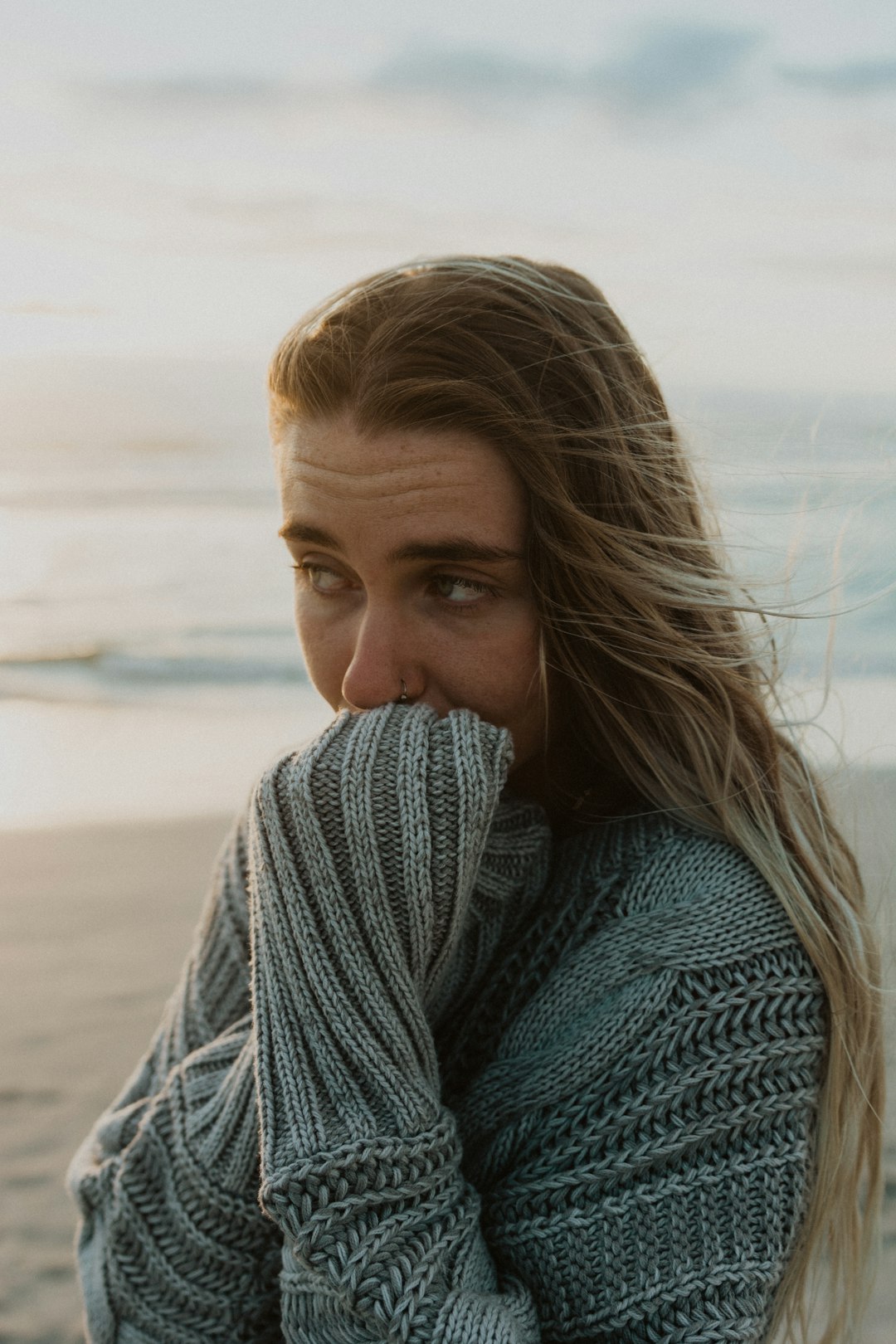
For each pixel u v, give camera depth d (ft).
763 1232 3.63
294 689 40.45
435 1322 3.32
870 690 26.32
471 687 4.00
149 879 22.43
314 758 3.82
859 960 4.14
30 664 42.93
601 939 3.94
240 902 4.78
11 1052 15.61
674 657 4.17
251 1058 4.04
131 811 27.22
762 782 4.30
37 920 20.25
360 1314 3.37
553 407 3.94
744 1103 3.65
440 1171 3.55
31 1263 11.62
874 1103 4.50
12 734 34.88
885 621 34.99
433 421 3.73
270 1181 3.50
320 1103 3.61
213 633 46.42
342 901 3.73
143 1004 17.08
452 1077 4.15
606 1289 3.57
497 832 4.18
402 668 4.00
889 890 5.66
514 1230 3.68
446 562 3.86
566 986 3.91
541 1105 3.76
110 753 32.89
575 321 4.13
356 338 3.78
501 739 3.83
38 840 24.94
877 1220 4.62
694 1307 3.53
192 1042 4.72
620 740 4.34
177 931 19.83
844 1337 4.67
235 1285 3.99
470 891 3.84
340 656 4.14
